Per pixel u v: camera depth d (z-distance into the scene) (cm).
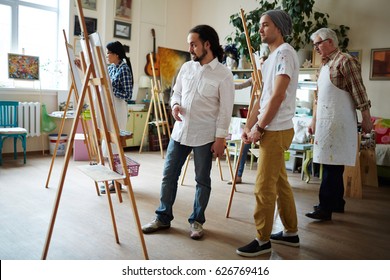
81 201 329
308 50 545
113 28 623
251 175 478
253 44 553
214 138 250
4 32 536
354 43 532
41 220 279
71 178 410
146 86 659
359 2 524
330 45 297
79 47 587
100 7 610
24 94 543
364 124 296
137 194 362
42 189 363
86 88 194
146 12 670
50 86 581
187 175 454
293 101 220
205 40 240
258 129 212
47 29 577
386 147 453
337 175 309
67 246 235
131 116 628
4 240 241
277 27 217
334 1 546
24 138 486
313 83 511
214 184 421
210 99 246
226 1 679
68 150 191
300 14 518
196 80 248
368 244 261
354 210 344
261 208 226
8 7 535
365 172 452
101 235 255
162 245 243
